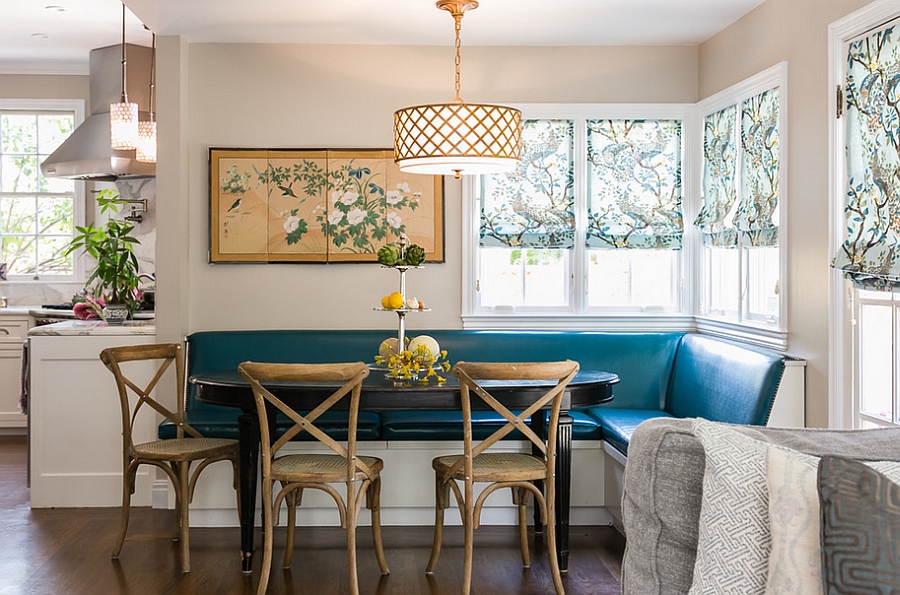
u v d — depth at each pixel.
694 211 5.15
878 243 3.27
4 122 7.13
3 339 6.69
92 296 5.62
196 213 5.07
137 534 4.35
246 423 3.79
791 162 3.97
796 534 1.61
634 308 5.22
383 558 3.79
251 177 5.06
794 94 3.94
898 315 3.21
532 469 3.56
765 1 4.24
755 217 4.30
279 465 3.58
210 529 4.48
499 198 5.14
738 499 1.71
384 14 4.50
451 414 4.50
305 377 3.35
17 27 5.92
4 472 5.69
